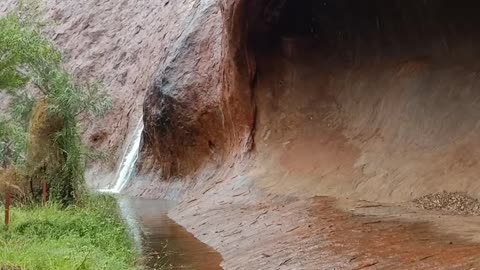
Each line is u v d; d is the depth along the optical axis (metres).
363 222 10.60
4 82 12.55
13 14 13.16
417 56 15.72
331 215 11.53
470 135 12.86
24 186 14.88
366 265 7.96
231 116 19.06
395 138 14.70
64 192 15.12
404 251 8.28
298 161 16.23
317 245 9.48
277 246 10.02
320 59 18.62
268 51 19.05
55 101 15.29
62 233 10.61
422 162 13.19
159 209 18.00
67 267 7.56
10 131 14.41
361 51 17.48
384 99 15.91
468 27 14.27
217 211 14.45
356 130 16.19
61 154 15.28
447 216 10.52
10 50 12.54
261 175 16.45
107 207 15.22
